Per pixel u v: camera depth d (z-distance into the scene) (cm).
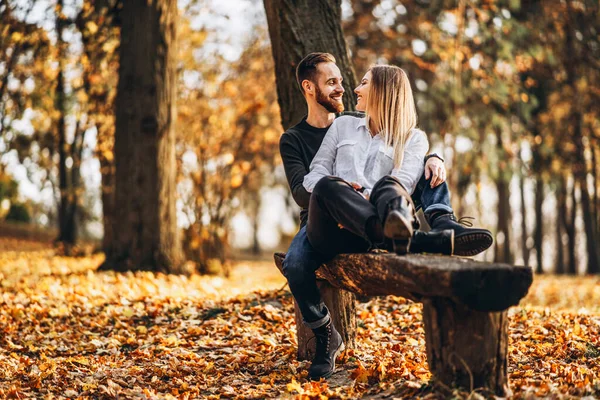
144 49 1130
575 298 1179
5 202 2602
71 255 1731
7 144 1773
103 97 1498
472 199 2556
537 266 2442
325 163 413
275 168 3425
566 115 1995
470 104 1817
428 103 1891
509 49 1656
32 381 455
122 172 1130
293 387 394
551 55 1748
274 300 694
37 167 1962
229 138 1476
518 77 1991
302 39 679
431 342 320
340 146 410
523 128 1919
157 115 1132
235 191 1366
